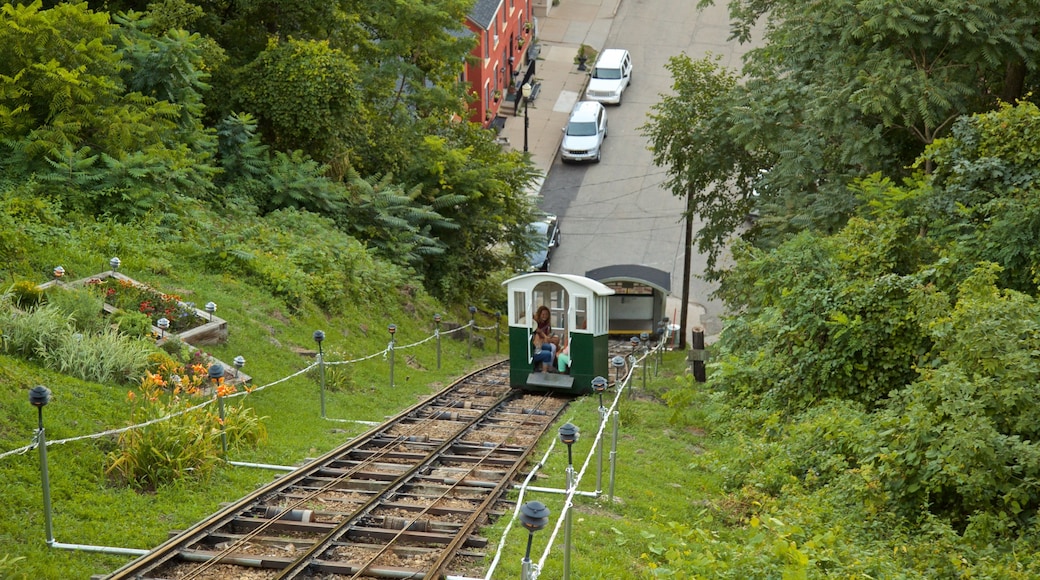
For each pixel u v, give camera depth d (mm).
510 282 19656
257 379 16219
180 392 13703
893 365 14734
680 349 35688
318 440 14078
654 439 16203
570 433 9945
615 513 11883
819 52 22141
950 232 16125
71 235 18109
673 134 32094
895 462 11859
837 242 17266
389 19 32531
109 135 20391
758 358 16891
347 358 19562
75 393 12570
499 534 10383
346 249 24047
